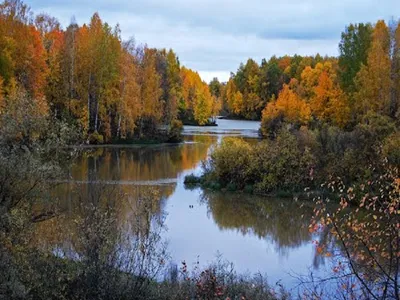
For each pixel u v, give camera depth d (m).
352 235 6.86
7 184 8.74
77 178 25.98
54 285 8.84
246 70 109.75
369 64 44.25
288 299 10.47
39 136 10.27
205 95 89.62
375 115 28.45
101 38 49.91
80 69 49.31
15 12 42.66
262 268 13.73
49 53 49.34
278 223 19.64
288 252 15.57
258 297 10.21
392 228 5.89
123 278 10.09
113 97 50.66
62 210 11.81
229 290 10.30
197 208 22.23
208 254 15.08
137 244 11.04
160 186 27.44
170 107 60.88
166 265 13.17
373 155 22.27
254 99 103.44
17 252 8.41
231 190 27.28
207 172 29.59
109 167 33.66
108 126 49.41
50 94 47.03
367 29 51.97
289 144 27.16
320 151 26.25
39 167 8.98
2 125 9.71
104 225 9.85
